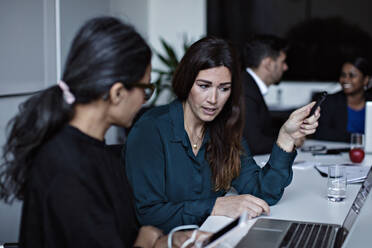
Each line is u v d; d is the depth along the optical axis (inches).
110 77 37.5
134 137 62.9
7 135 40.0
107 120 40.3
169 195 63.4
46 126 37.7
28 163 38.7
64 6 118.5
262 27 209.6
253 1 208.8
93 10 138.0
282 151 62.5
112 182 41.9
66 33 119.7
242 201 58.2
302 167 85.6
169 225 58.5
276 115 183.3
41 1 106.4
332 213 58.3
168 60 182.2
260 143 102.5
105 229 37.9
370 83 130.4
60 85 38.4
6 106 94.8
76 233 36.9
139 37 40.0
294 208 60.7
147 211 59.7
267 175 62.9
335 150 104.4
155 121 63.4
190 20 208.2
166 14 207.2
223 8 211.0
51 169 37.2
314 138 121.6
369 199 55.6
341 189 64.0
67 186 36.9
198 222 58.4
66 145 38.3
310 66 204.7
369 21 194.5
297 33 205.3
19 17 97.4
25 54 100.0
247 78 107.0
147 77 40.9
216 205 58.4
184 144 62.5
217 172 64.7
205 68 58.5
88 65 37.4
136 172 61.1
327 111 126.9
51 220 36.8
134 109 40.6
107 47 37.6
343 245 44.7
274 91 208.5
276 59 114.2
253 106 104.0
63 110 38.0
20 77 98.1
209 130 64.8
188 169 63.3
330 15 199.9
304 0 203.0
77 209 37.0
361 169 80.4
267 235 48.8
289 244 45.8
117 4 161.0
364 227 48.9
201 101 59.8
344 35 198.8
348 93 125.7
